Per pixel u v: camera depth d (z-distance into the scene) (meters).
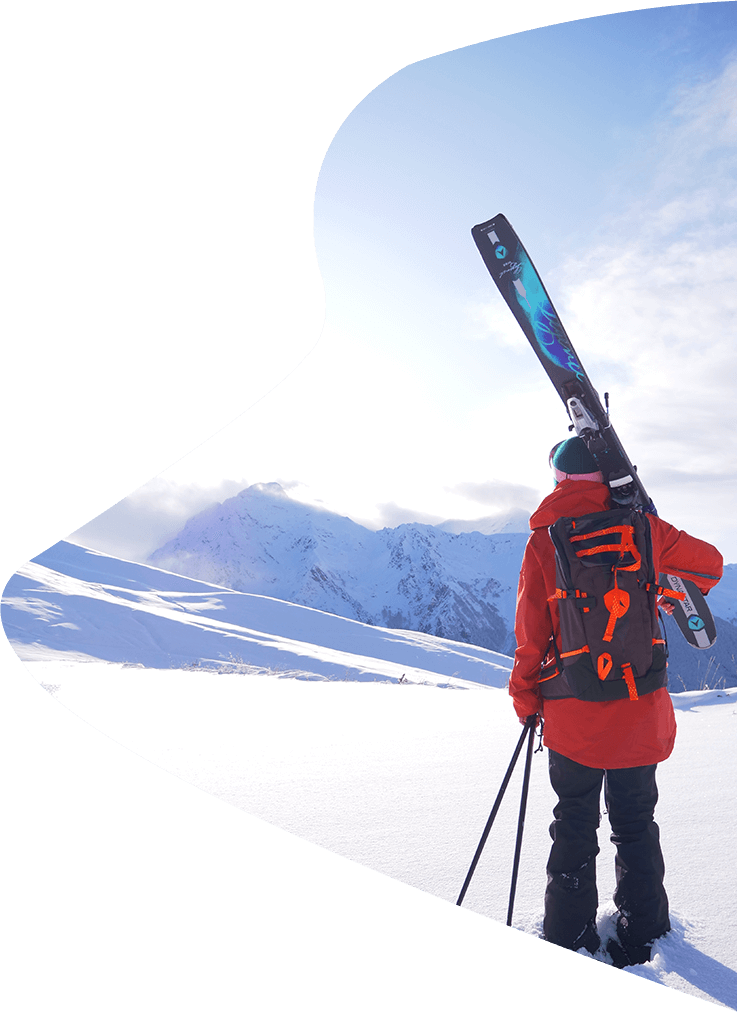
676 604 2.12
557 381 2.13
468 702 6.57
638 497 2.03
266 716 5.71
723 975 1.68
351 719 5.54
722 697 5.36
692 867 2.20
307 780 3.57
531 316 2.19
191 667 12.14
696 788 2.96
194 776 3.65
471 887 2.22
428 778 3.54
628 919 1.84
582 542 1.86
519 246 2.26
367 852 2.53
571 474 2.03
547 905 1.91
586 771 1.92
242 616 51.75
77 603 30.52
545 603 1.96
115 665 12.44
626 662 1.83
